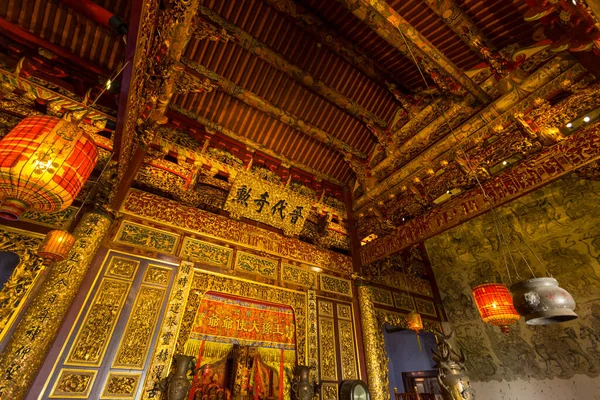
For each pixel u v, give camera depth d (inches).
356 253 370.3
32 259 189.6
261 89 338.3
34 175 116.2
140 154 265.4
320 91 332.2
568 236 335.0
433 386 480.7
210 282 258.1
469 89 263.9
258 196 321.1
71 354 181.8
